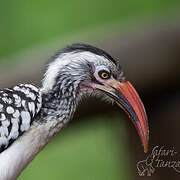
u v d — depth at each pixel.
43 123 9.72
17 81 13.20
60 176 16.88
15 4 17.41
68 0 17.17
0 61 14.59
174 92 13.38
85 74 9.95
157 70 13.22
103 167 16.39
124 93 10.04
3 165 9.37
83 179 16.70
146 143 10.04
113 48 13.38
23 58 13.68
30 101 9.67
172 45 13.23
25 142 9.59
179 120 13.12
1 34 17.36
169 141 13.02
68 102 9.91
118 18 17.00
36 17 17.28
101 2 17.14
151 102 13.38
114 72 10.03
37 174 16.86
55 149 16.34
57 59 9.98
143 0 16.78
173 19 13.70
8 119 9.57
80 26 17.14
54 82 9.90
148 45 13.29
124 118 13.55
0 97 9.66
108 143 15.41
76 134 15.09
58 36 17.08
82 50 9.98
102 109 13.19
